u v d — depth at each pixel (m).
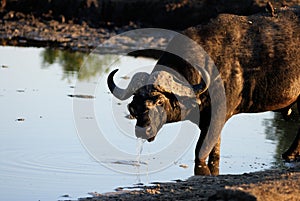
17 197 22.36
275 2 36.72
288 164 28.27
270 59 29.44
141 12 68.62
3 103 37.16
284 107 31.20
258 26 29.91
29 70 48.09
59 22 70.88
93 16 70.88
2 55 54.19
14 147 28.56
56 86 42.78
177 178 25.59
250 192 19.97
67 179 24.59
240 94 29.39
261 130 34.38
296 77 29.95
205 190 22.67
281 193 20.55
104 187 23.77
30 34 66.06
